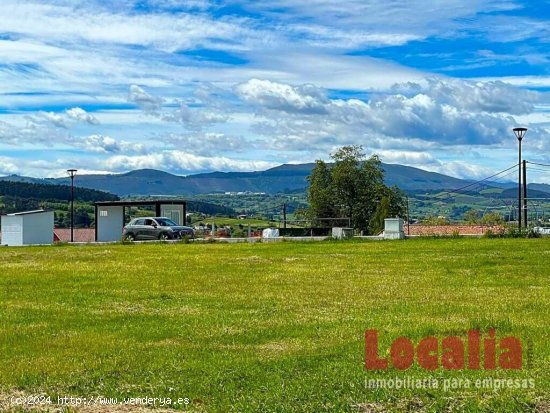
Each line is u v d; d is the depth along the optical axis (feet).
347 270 81.46
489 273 77.05
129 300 60.18
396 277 74.49
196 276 76.84
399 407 30.25
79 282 72.54
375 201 258.57
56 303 58.80
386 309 53.98
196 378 34.81
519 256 92.68
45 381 34.71
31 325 48.96
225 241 143.43
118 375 35.65
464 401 30.78
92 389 33.47
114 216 190.80
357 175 262.06
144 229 165.99
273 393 32.14
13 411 30.42
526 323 46.62
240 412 29.99
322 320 49.37
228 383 33.83
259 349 40.86
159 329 47.03
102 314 53.16
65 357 39.42
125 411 30.27
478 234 147.54
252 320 49.85
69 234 206.59
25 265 92.58
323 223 235.20
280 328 46.62
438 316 50.26
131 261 96.32
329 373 35.12
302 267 85.20
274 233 170.19
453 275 75.66
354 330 45.27
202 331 46.11
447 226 196.13
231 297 61.21
